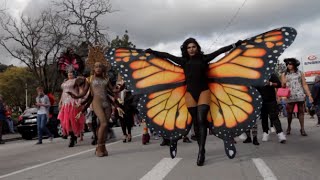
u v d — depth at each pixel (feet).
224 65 21.13
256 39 20.35
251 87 20.67
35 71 143.23
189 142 34.01
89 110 37.19
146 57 21.97
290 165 21.31
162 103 22.12
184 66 21.43
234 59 20.89
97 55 34.50
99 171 21.04
